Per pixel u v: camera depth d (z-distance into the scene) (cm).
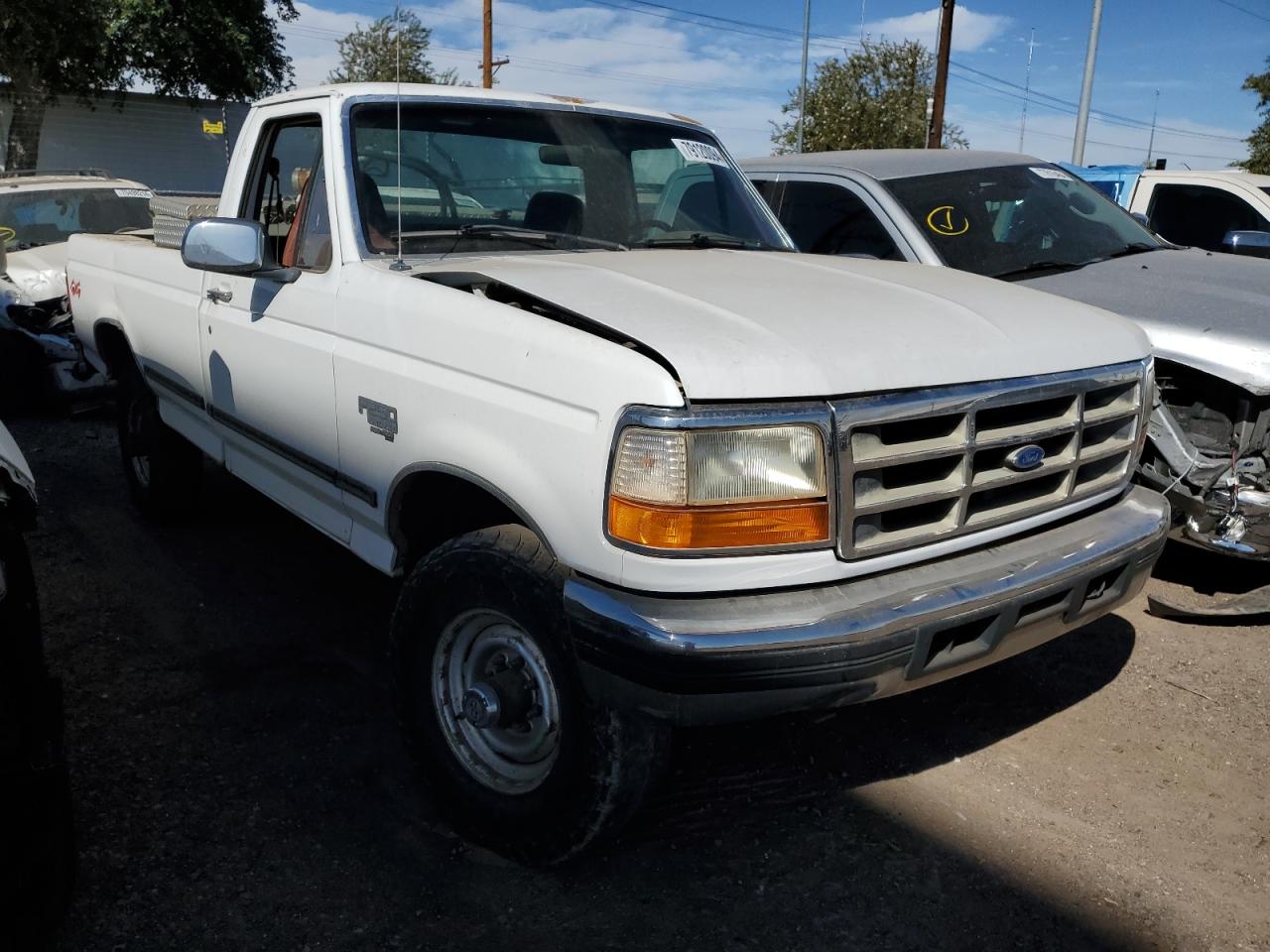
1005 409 269
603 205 379
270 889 269
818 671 229
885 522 250
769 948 254
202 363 420
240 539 524
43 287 805
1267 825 308
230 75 2603
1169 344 436
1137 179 903
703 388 227
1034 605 265
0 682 217
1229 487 427
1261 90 3341
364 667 389
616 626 229
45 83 2369
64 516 558
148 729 343
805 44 2698
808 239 582
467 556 271
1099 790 325
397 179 342
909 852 292
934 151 628
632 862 285
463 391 272
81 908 259
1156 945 258
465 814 287
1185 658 417
